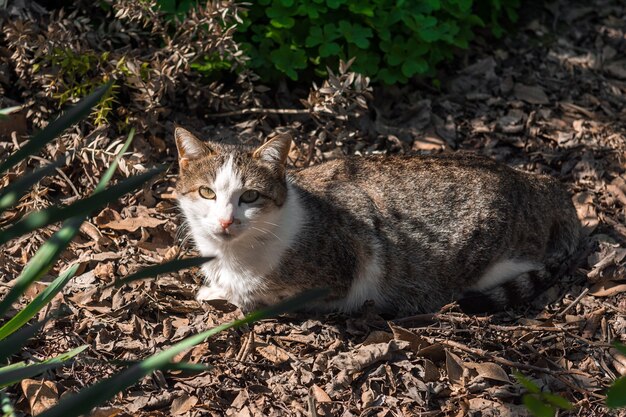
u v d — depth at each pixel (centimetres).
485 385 428
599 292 500
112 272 482
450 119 643
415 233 486
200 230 461
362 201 483
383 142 617
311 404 398
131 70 549
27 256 494
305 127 614
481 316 480
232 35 578
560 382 432
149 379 413
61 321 445
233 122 612
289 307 286
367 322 469
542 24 754
